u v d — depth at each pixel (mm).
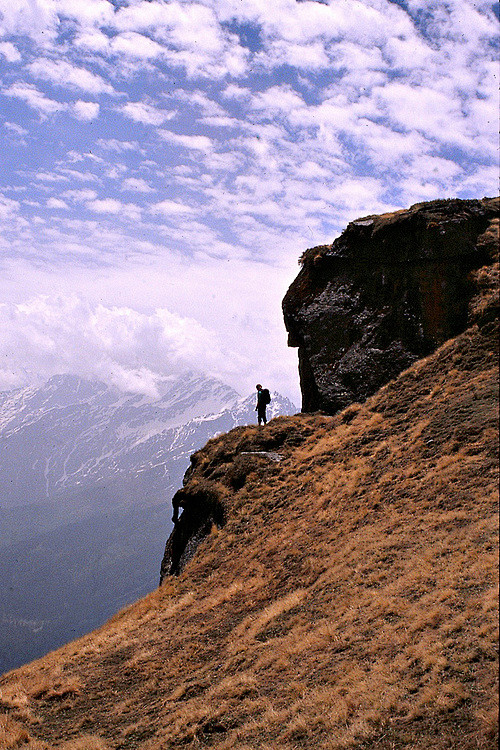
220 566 27703
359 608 17156
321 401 39531
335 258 42688
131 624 26312
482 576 14938
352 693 13195
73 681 21344
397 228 39156
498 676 11094
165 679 19781
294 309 43938
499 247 35844
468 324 34312
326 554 22688
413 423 28891
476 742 10055
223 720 15234
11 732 18141
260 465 33938
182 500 36312
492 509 18844
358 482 26688
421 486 23047
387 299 39219
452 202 39031
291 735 13062
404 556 18719
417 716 11383
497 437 23094
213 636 21578
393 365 36938
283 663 16562
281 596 21938
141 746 15719
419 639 13789
